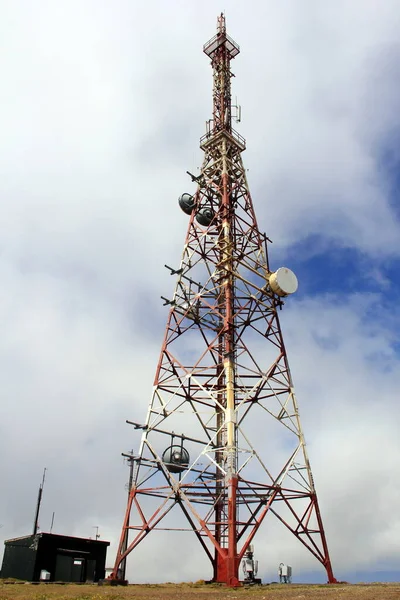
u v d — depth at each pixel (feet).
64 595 102.12
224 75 219.20
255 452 145.38
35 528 199.72
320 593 104.27
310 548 146.41
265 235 191.11
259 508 142.92
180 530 138.21
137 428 154.51
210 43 228.22
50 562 153.58
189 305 173.06
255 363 162.50
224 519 156.46
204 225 197.67
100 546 168.45
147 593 109.60
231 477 136.26
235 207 195.31
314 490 152.15
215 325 176.76
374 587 116.57
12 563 157.99
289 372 168.76
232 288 172.86
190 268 182.09
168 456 156.46
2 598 97.66
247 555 156.56
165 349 166.50
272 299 177.27
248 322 172.45
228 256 172.55
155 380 161.68
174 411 158.51
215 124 212.02
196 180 196.65
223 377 169.68
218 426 167.43
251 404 163.12
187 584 138.31
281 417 162.09
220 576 134.51
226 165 196.75
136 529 140.67
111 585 131.64
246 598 98.53
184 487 145.07
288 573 159.22
